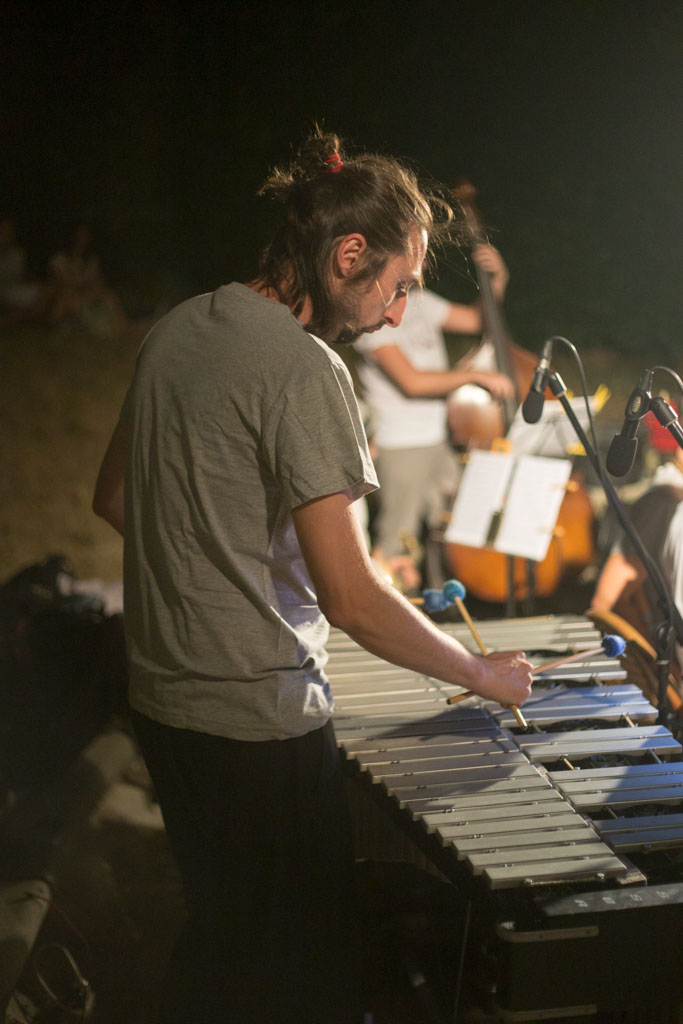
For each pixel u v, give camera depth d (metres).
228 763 1.56
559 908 1.43
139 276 11.30
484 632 2.42
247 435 1.46
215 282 11.41
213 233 11.41
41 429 7.68
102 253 11.31
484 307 4.23
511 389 4.12
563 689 2.12
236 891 1.65
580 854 1.52
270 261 1.58
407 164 1.72
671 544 2.73
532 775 1.76
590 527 4.23
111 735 2.94
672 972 1.48
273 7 11.05
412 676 2.18
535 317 10.55
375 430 4.34
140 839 2.76
